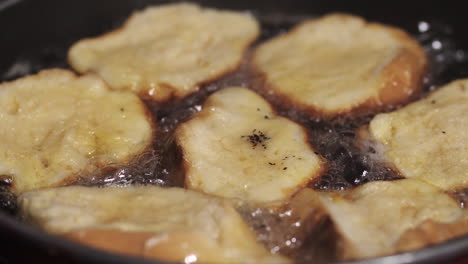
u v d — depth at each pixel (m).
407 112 0.51
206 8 0.62
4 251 0.43
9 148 0.49
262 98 0.52
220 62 0.54
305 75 0.54
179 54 0.55
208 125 0.50
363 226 0.44
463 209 0.46
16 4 0.56
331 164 0.50
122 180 0.48
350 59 0.54
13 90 0.51
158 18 0.58
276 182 0.47
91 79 0.52
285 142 0.49
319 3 0.62
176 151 0.48
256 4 0.62
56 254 0.41
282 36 0.57
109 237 0.42
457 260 0.42
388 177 0.49
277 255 0.44
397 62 0.53
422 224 0.44
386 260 0.40
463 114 0.50
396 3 0.60
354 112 0.52
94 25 0.60
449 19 0.60
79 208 0.45
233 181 0.47
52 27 0.58
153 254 0.42
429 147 0.49
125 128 0.50
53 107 0.50
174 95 0.53
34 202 0.45
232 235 0.44
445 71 0.57
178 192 0.46
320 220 0.44
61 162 0.48
